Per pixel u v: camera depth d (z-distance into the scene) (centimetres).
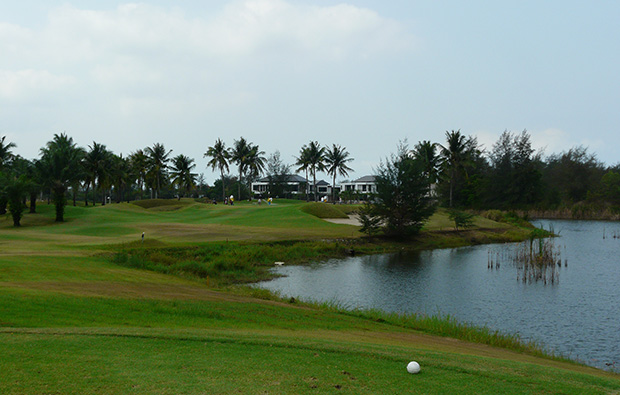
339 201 13512
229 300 1962
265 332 1306
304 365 870
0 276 1814
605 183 10975
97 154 8838
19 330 1019
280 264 3684
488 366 999
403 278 3219
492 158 11881
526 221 7612
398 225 5172
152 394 669
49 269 2138
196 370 796
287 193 14788
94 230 4900
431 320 1894
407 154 5409
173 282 2394
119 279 2167
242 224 5875
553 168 12531
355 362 923
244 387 722
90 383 702
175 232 4722
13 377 708
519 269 3597
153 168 11275
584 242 5494
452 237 5588
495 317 2191
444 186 11188
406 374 863
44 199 11831
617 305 2427
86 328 1100
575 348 1738
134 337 1016
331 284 2981
